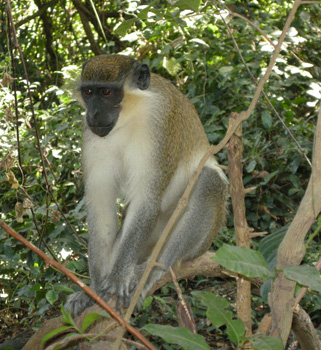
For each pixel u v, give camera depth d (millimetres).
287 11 9281
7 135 6633
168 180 4586
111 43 7984
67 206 6871
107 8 10617
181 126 4777
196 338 2111
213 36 7621
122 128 4418
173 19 3256
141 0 8812
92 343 3361
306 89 7879
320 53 9039
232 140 2510
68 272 1973
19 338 5031
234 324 2215
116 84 4242
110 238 4637
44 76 10695
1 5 9773
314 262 5738
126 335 5340
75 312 4277
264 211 6855
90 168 4551
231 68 6934
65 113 7258
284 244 2488
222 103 7434
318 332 4438
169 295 6164
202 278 6359
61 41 11695
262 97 6988
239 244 2574
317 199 2406
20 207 4656
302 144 6746
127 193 4695
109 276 4266
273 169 7176
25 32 10891
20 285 6008
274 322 2492
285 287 2488
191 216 4867
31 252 5449
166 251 4746
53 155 6523
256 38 7590
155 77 4758
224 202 5160
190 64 7594
